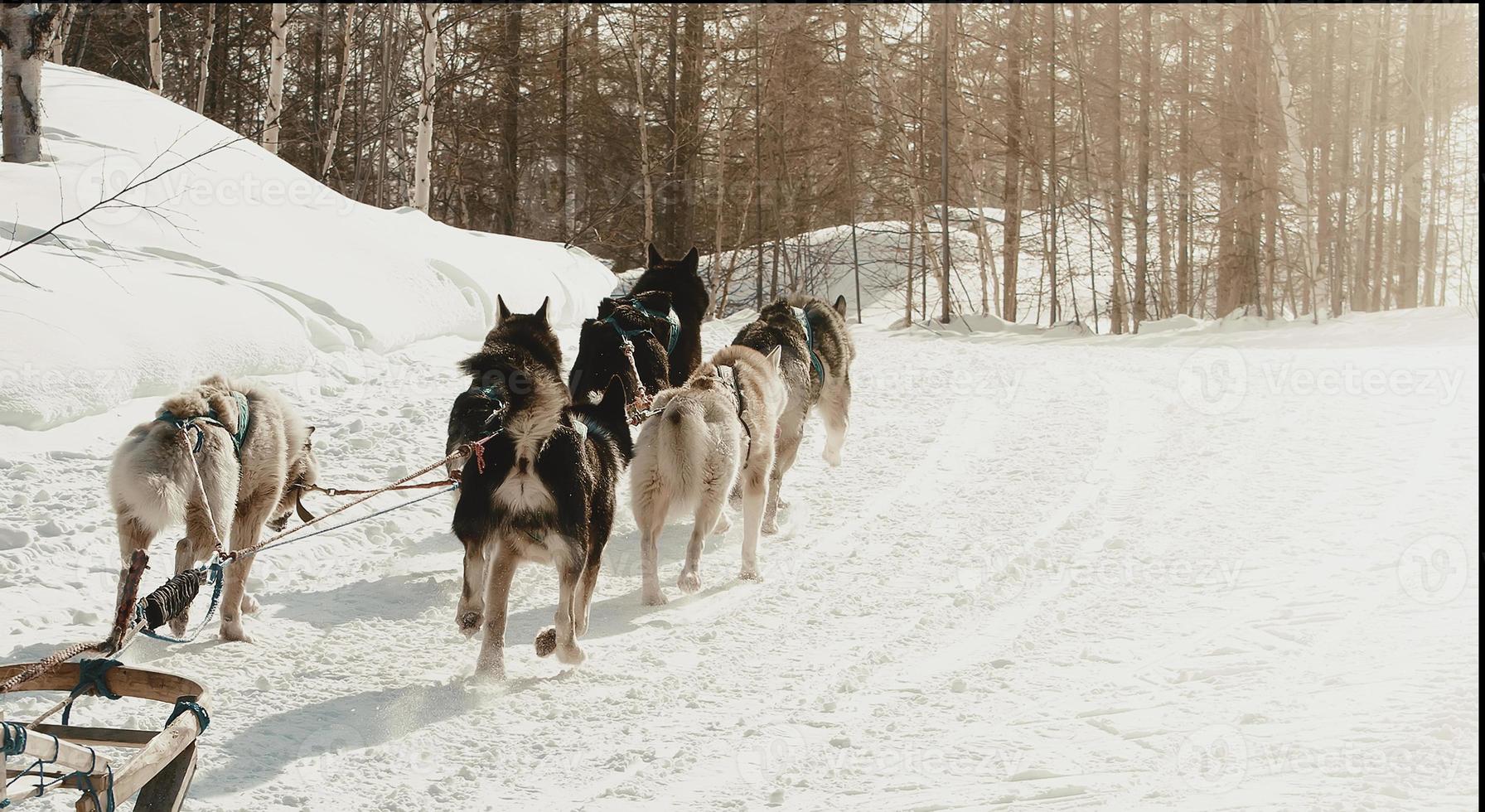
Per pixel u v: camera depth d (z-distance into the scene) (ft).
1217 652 18.26
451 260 50.78
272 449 20.03
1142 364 54.54
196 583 12.95
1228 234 96.02
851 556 25.64
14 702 15.96
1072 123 102.12
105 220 39.50
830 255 113.50
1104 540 25.85
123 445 17.65
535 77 113.80
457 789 14.43
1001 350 63.31
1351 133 102.37
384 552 25.35
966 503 29.94
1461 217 124.98
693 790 14.25
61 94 50.08
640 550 26.27
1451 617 18.83
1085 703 16.52
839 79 101.24
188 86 107.24
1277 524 26.02
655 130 112.68
